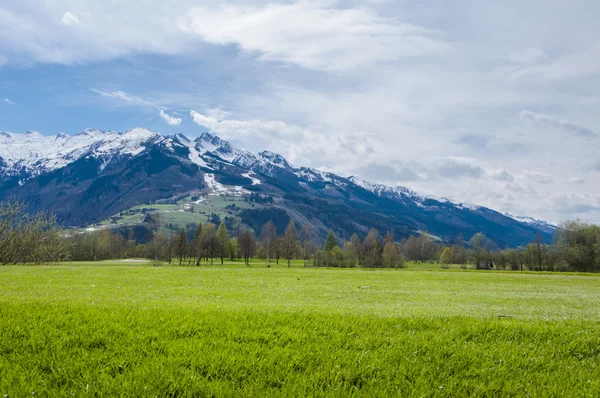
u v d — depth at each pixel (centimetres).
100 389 660
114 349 844
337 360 836
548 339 1075
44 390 645
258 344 917
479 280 4503
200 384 688
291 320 1151
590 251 10206
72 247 11988
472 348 961
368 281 3816
